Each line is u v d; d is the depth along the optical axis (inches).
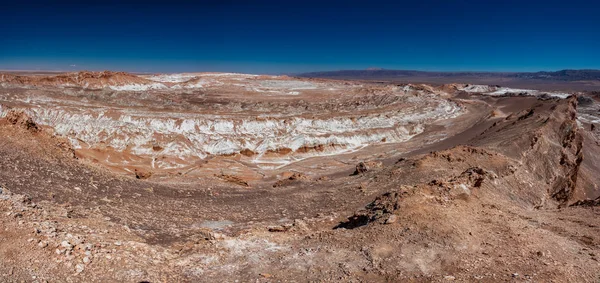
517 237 647.1
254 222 896.3
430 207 708.7
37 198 676.1
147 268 511.5
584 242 704.4
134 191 967.6
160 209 874.8
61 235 508.1
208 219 880.9
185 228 775.7
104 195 849.5
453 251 580.1
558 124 2209.6
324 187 1334.9
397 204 723.4
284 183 1536.7
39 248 461.7
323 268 550.3
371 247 596.7
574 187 1704.0
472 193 874.8
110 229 629.0
